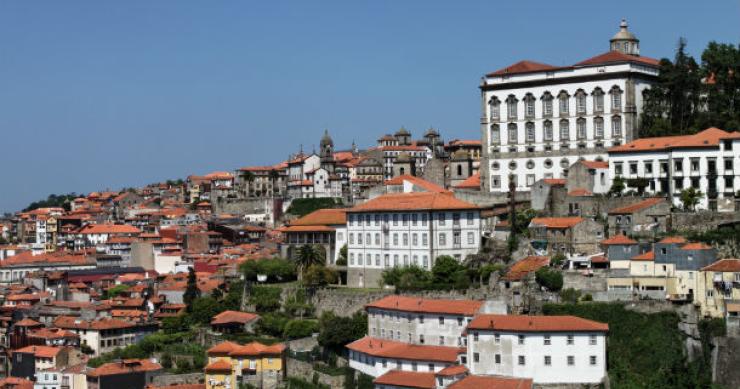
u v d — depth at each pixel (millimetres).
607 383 192250
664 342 197000
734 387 191750
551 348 194000
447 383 197875
